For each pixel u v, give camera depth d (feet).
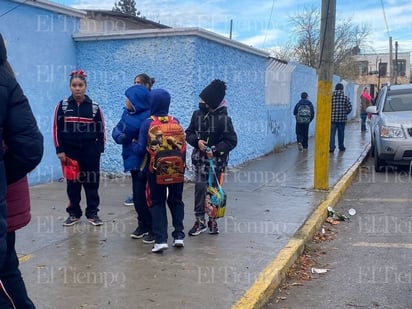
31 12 30.01
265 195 28.71
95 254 18.43
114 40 32.89
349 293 16.31
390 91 42.98
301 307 15.30
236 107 38.68
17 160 10.21
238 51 38.50
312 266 18.94
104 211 24.64
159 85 32.09
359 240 22.17
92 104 21.25
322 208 25.61
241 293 14.98
